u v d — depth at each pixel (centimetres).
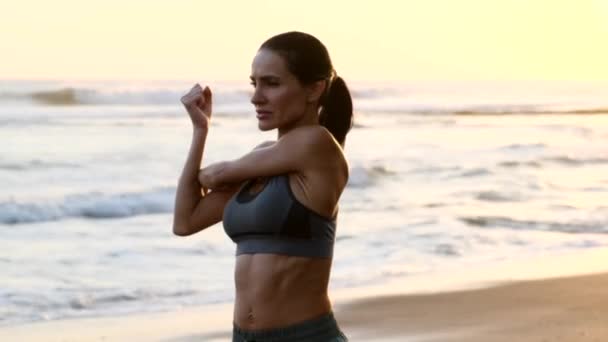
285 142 546
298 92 548
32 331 1365
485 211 2542
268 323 545
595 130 6081
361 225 2283
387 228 2242
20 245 2048
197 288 1648
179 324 1396
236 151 4231
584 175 3516
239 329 555
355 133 5366
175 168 3500
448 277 1705
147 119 5506
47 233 2208
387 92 10712
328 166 545
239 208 550
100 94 6469
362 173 3262
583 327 1319
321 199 542
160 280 1705
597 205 2684
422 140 4988
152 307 1518
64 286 1648
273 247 543
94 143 4166
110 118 5497
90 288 1636
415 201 2750
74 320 1434
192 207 573
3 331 1364
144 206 2573
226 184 567
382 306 1455
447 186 3130
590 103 10338
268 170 545
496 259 1916
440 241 2097
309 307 545
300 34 551
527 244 2091
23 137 4306
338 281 1677
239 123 5419
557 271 1761
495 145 4725
